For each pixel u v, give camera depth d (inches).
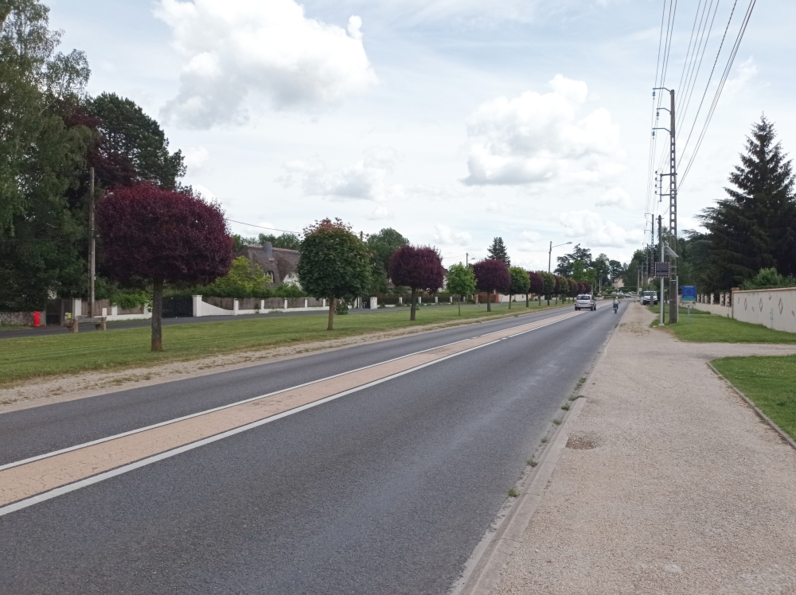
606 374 530.3
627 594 137.5
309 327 1231.5
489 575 147.0
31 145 1310.3
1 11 1234.6
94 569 152.1
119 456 255.6
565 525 179.3
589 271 6028.5
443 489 218.4
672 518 185.0
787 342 854.5
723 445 278.5
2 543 166.9
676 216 1392.7
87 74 1402.6
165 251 668.1
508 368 574.2
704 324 1283.2
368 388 444.5
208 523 183.2
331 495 210.2
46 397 410.0
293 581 147.3
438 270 1503.4
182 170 2046.0
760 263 1899.6
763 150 1967.3
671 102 1375.5
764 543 165.9
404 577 150.1
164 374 525.3
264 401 388.2
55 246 1491.1
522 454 268.1
